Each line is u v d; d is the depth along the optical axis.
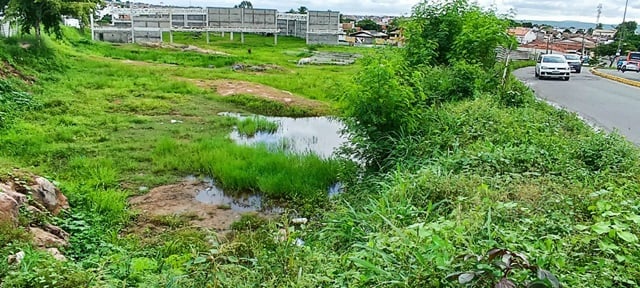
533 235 3.60
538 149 6.09
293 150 9.37
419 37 11.30
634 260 2.98
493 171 5.51
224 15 41.66
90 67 17.25
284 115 12.99
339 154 8.12
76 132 9.46
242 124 11.12
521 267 2.43
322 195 6.84
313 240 4.92
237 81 17.03
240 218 6.25
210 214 6.36
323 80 18.28
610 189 4.50
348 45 43.41
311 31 44.31
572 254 3.15
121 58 22.73
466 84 10.01
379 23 57.44
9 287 3.19
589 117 10.29
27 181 5.47
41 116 10.30
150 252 4.90
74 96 12.61
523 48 47.72
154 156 8.34
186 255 4.40
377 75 7.61
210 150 8.68
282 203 6.72
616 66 35.34
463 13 11.94
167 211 6.38
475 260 2.64
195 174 7.75
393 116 7.68
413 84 8.61
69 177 7.05
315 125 12.07
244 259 3.60
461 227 3.45
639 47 47.12
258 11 42.97
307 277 3.20
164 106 12.48
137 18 36.72
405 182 5.35
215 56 25.38
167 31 38.81
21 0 15.52
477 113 8.04
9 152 7.85
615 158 5.88
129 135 9.70
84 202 6.10
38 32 16.23
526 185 4.80
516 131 7.00
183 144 9.12
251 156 8.30
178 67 20.23
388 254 3.31
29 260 3.65
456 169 5.78
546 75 19.69
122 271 3.85
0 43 14.48
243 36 42.31
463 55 11.16
